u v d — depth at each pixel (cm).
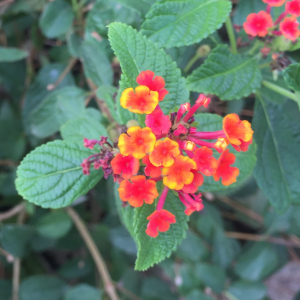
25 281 24
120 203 17
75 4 23
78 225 25
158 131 12
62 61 27
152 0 17
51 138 28
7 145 27
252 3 20
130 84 14
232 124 12
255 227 28
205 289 23
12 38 30
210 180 16
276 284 30
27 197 15
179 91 15
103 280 25
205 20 16
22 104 29
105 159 14
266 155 19
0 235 23
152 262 14
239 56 17
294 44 16
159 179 14
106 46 22
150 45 14
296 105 22
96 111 20
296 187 19
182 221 14
